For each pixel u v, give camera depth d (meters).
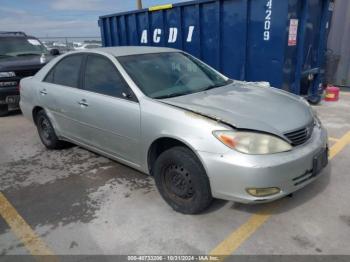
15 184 4.05
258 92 3.68
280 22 5.71
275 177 2.66
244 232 2.88
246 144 2.68
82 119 4.09
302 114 3.15
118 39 9.41
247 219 3.05
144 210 3.30
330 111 6.73
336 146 4.69
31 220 3.25
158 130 3.12
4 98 7.34
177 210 3.21
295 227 2.91
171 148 3.10
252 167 2.61
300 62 6.25
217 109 3.04
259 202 2.71
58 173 4.29
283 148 2.74
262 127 2.76
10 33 9.33
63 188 3.87
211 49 6.96
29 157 4.93
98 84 3.89
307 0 5.88
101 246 2.80
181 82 3.76
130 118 3.41
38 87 4.86
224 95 3.49
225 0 6.36
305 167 2.85
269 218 3.05
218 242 2.77
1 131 6.46
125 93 3.51
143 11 8.18
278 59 5.93
